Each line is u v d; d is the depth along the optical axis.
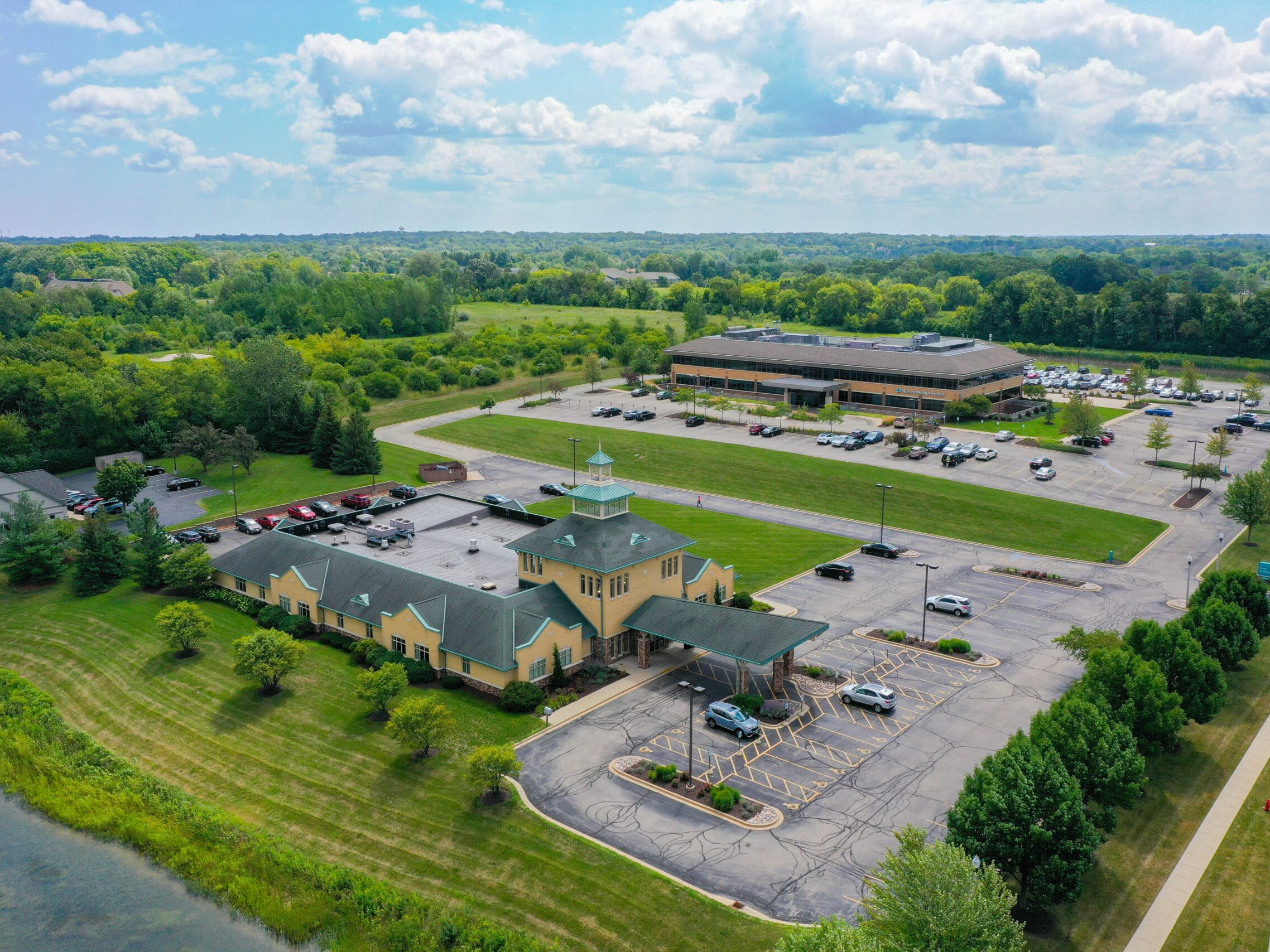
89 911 48.91
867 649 76.06
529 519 101.75
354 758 59.81
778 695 67.56
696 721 64.19
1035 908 44.50
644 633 72.94
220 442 136.25
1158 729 55.00
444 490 130.12
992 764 47.25
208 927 47.56
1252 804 53.44
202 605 88.19
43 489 121.75
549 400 191.00
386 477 138.00
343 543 95.00
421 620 71.81
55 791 58.59
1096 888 46.25
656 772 56.25
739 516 117.81
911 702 66.56
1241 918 43.97
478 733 62.44
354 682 71.38
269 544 90.94
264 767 59.44
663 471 139.75
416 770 58.00
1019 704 65.94
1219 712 64.69
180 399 151.00
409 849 50.16
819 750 59.91
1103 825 47.75
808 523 114.81
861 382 176.88
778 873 47.41
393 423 173.50
